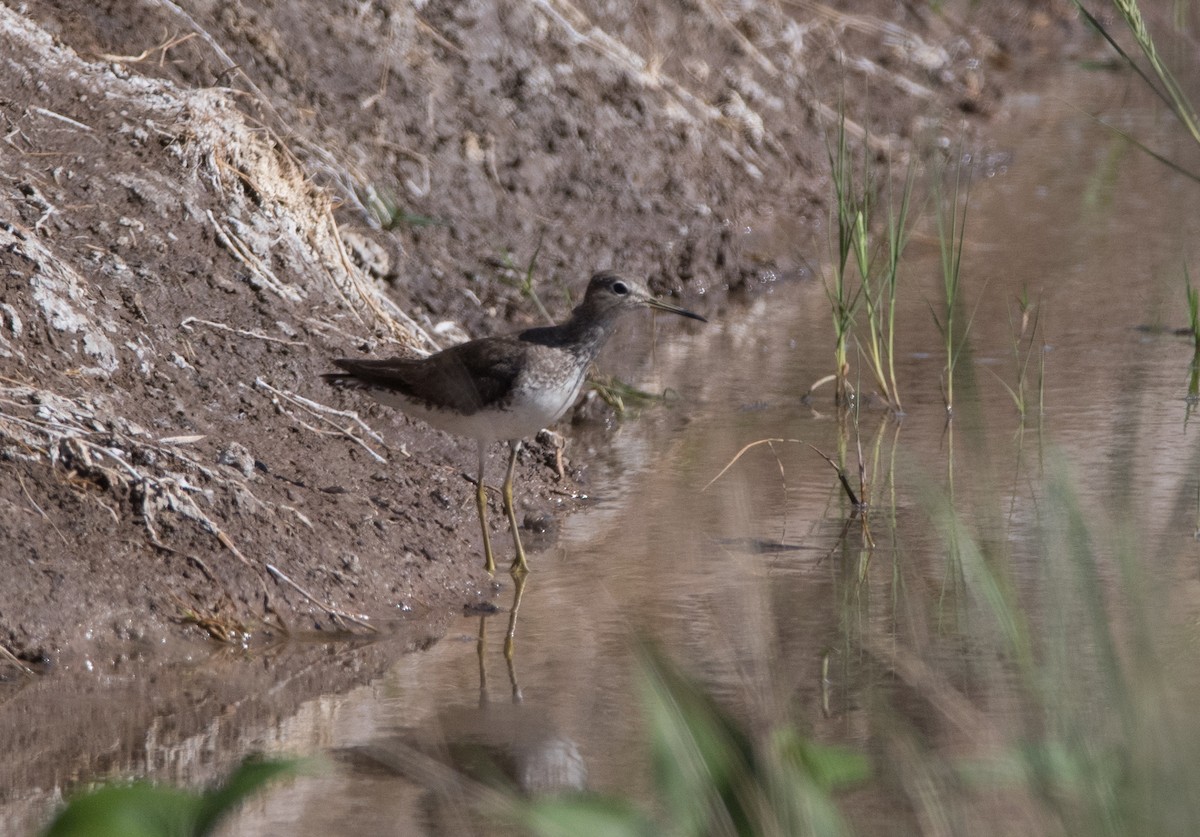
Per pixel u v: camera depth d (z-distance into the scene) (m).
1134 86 25.75
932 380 15.24
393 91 18.50
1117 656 6.13
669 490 12.89
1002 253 18.80
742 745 5.83
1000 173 22.20
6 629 9.54
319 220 15.22
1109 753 5.87
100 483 10.51
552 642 9.96
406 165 17.86
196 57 16.44
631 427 14.48
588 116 20.06
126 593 9.97
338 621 10.33
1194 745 5.59
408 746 8.39
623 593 10.67
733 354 16.53
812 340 16.84
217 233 13.93
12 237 12.06
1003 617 7.26
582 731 8.59
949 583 10.55
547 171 19.12
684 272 18.67
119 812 5.17
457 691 9.25
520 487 12.79
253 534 10.68
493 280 17.00
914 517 11.92
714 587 10.68
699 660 9.25
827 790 6.21
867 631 9.62
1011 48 27.91
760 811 5.66
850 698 8.64
